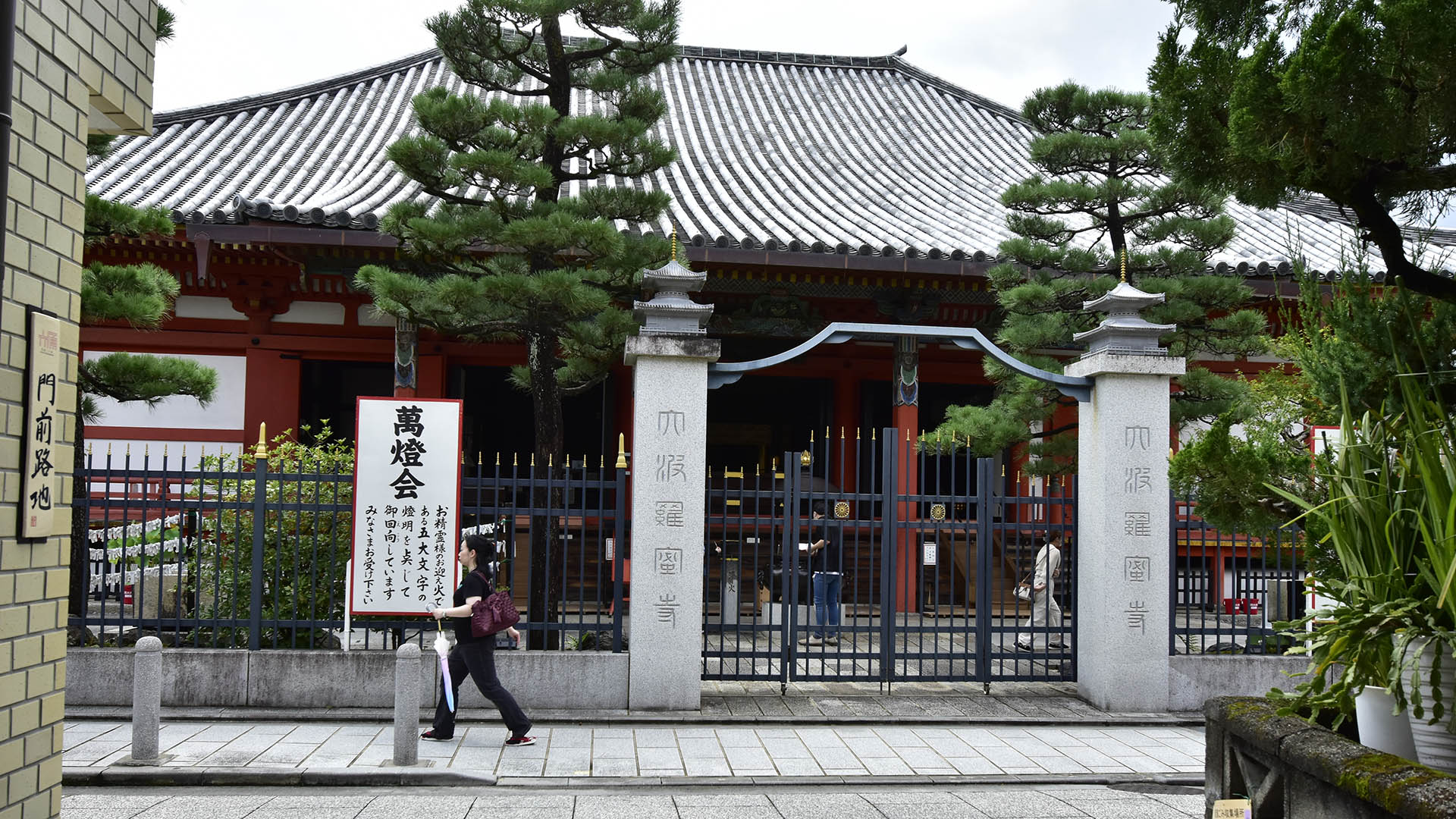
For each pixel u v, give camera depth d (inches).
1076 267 486.9
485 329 429.1
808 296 646.5
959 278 612.1
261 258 603.8
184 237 574.6
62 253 164.7
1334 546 181.8
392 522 358.3
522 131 398.3
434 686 358.0
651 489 364.2
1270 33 161.2
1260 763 174.9
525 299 394.6
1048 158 482.0
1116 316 392.8
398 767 286.8
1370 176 170.1
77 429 409.1
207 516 422.3
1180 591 659.4
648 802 267.7
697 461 365.4
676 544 363.6
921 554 404.5
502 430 799.7
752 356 694.5
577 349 434.3
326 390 703.7
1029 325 474.6
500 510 370.9
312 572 365.7
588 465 803.4
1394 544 165.2
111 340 622.8
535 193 429.1
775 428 850.1
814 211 717.9
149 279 393.1
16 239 150.2
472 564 326.0
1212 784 189.9
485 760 299.3
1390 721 162.7
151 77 195.2
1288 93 153.1
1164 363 384.5
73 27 165.0
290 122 810.2
